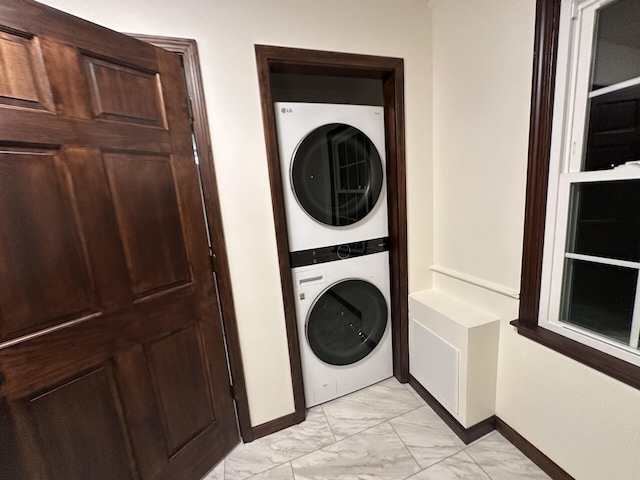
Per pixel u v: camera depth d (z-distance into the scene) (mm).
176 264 1237
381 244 1772
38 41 842
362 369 1855
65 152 914
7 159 814
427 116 1637
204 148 1262
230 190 1335
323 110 1496
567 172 1082
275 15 1284
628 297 967
